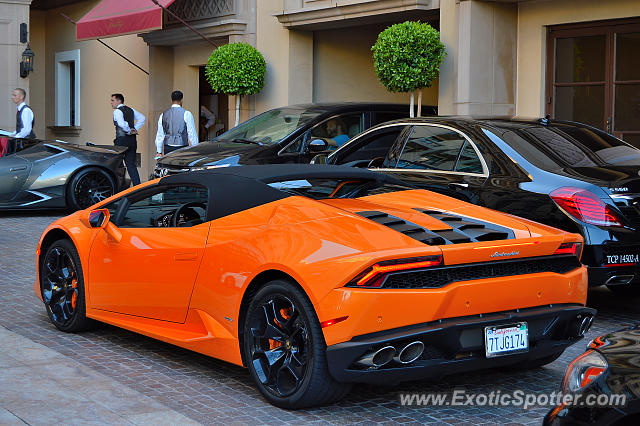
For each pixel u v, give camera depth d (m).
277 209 4.67
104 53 20.52
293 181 4.96
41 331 6.03
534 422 4.23
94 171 12.82
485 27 11.52
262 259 4.41
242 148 10.43
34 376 4.75
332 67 15.62
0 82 19.23
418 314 4.02
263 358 4.46
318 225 4.41
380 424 4.16
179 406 4.40
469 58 11.45
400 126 7.70
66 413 4.13
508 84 11.79
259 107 15.59
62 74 22.55
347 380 4.05
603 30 10.80
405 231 4.29
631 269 6.04
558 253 4.52
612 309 6.98
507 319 4.22
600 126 10.92
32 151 12.79
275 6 15.14
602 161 6.62
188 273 4.88
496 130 6.84
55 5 22.45
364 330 3.99
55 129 22.92
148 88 18.75
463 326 4.08
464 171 6.85
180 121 13.85
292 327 4.29
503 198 6.40
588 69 11.02
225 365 5.22
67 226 5.92
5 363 5.02
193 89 18.31
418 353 4.03
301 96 15.10
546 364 5.14
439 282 4.12
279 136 10.64
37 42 23.05
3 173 12.23
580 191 6.00
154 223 5.36
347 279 4.00
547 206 6.13
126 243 5.36
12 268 8.54
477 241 4.27
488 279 4.21
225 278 4.63
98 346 5.64
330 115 10.79
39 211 13.73
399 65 11.58
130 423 4.01
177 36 17.28
